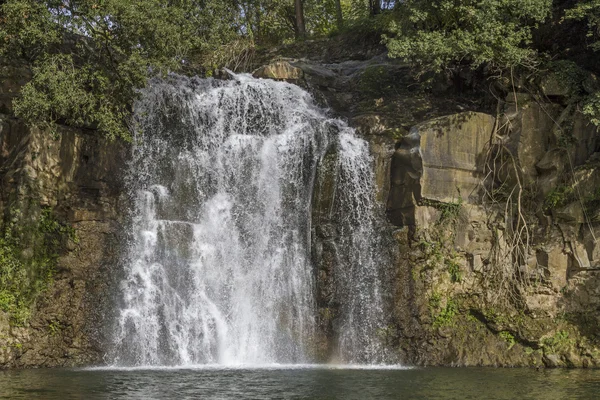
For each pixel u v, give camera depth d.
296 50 37.62
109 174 24.66
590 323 23.64
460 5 27.42
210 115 27.17
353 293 24.30
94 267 23.44
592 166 24.30
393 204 24.91
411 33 30.36
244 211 25.75
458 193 24.81
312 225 25.00
